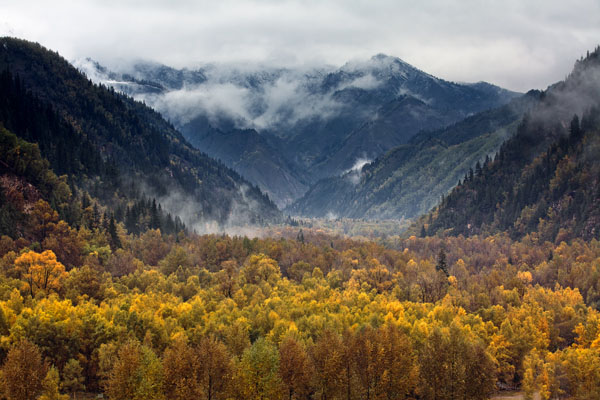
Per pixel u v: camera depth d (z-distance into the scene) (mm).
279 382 115625
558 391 134250
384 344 124750
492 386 129000
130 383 110000
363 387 121875
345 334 131500
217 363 113812
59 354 124812
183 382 109438
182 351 113875
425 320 160125
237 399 114688
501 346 154375
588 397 128625
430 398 126625
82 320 132625
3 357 121125
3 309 132875
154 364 112750
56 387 110250
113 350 122562
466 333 151750
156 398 110188
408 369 124688
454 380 125875
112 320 136375
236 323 137125
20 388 105625
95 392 126438
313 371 120062
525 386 135500
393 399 123562
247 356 116812
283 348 119938
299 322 148625
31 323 125438
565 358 142125
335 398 119688
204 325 146000
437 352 128125
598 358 134750
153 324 135125
